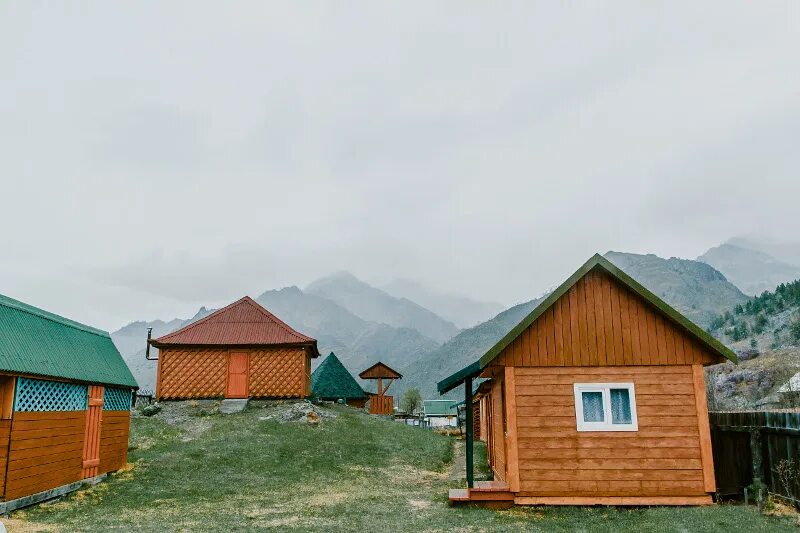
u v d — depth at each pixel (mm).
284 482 17766
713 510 12141
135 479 17203
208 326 31859
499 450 17328
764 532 10070
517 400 13945
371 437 26266
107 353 18406
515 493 13555
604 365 14008
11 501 12461
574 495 13414
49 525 11680
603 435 13656
